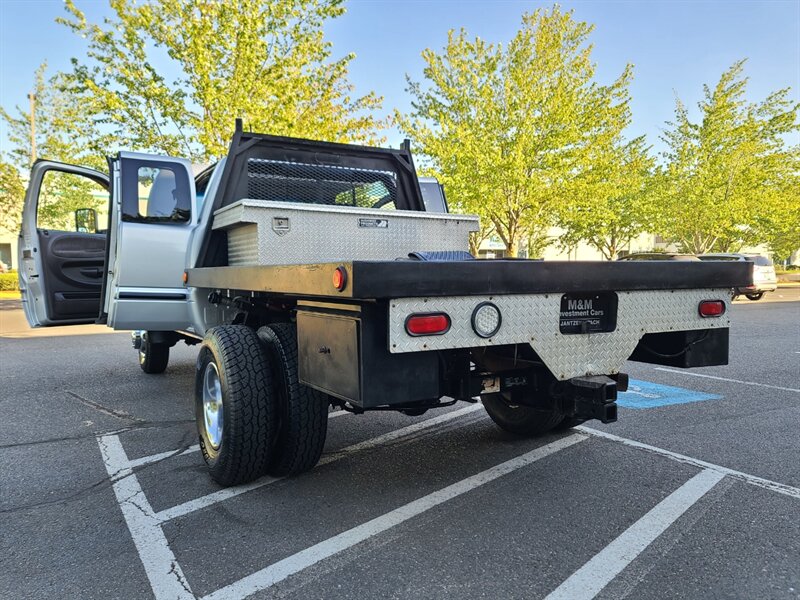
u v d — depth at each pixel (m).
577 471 3.69
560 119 18.72
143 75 14.42
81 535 2.88
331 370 2.66
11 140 24.08
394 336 2.40
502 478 3.57
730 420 4.92
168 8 14.19
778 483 3.47
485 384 3.11
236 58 14.53
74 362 8.26
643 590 2.33
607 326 3.02
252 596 2.32
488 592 2.32
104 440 4.51
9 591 2.38
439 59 19.66
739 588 2.34
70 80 14.93
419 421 4.94
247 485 3.51
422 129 19.56
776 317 14.60
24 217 5.82
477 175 18.86
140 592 2.36
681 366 3.37
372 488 3.43
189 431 4.75
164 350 7.09
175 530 2.91
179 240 4.86
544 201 20.17
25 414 5.32
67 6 13.56
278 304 3.56
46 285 5.70
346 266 2.31
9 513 3.15
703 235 29.09
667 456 3.98
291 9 15.08
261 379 3.30
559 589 2.34
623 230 32.22
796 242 32.94
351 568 2.52
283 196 5.05
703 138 27.28
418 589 2.35
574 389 2.92
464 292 2.52
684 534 2.81
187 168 4.99
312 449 3.38
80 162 15.40
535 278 2.70
